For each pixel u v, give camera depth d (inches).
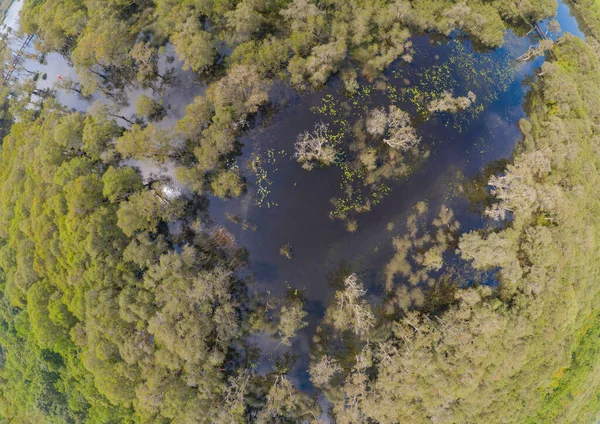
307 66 1905.8
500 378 1771.7
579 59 2273.6
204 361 1694.1
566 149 1924.2
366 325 1743.4
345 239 1824.6
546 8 2231.8
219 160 1863.9
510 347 1740.9
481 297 1748.3
